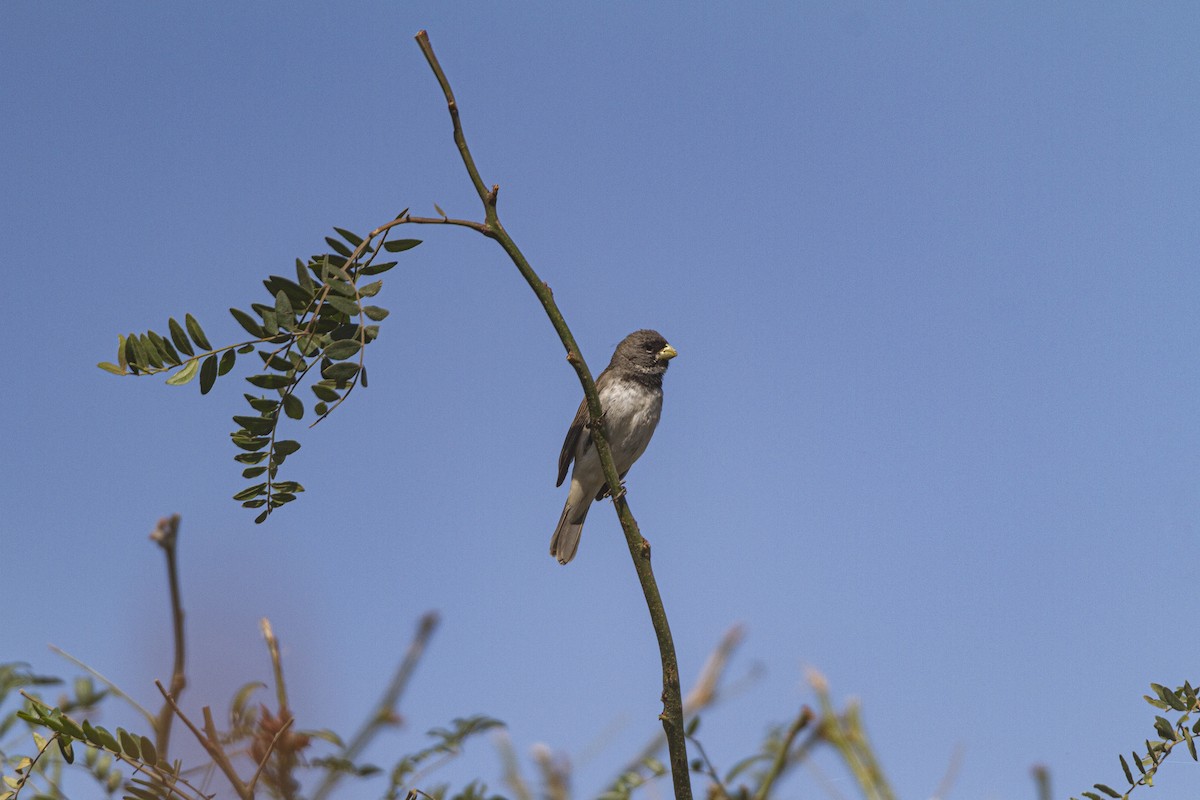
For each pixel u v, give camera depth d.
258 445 7.12
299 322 7.25
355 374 7.09
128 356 6.86
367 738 6.64
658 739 8.69
